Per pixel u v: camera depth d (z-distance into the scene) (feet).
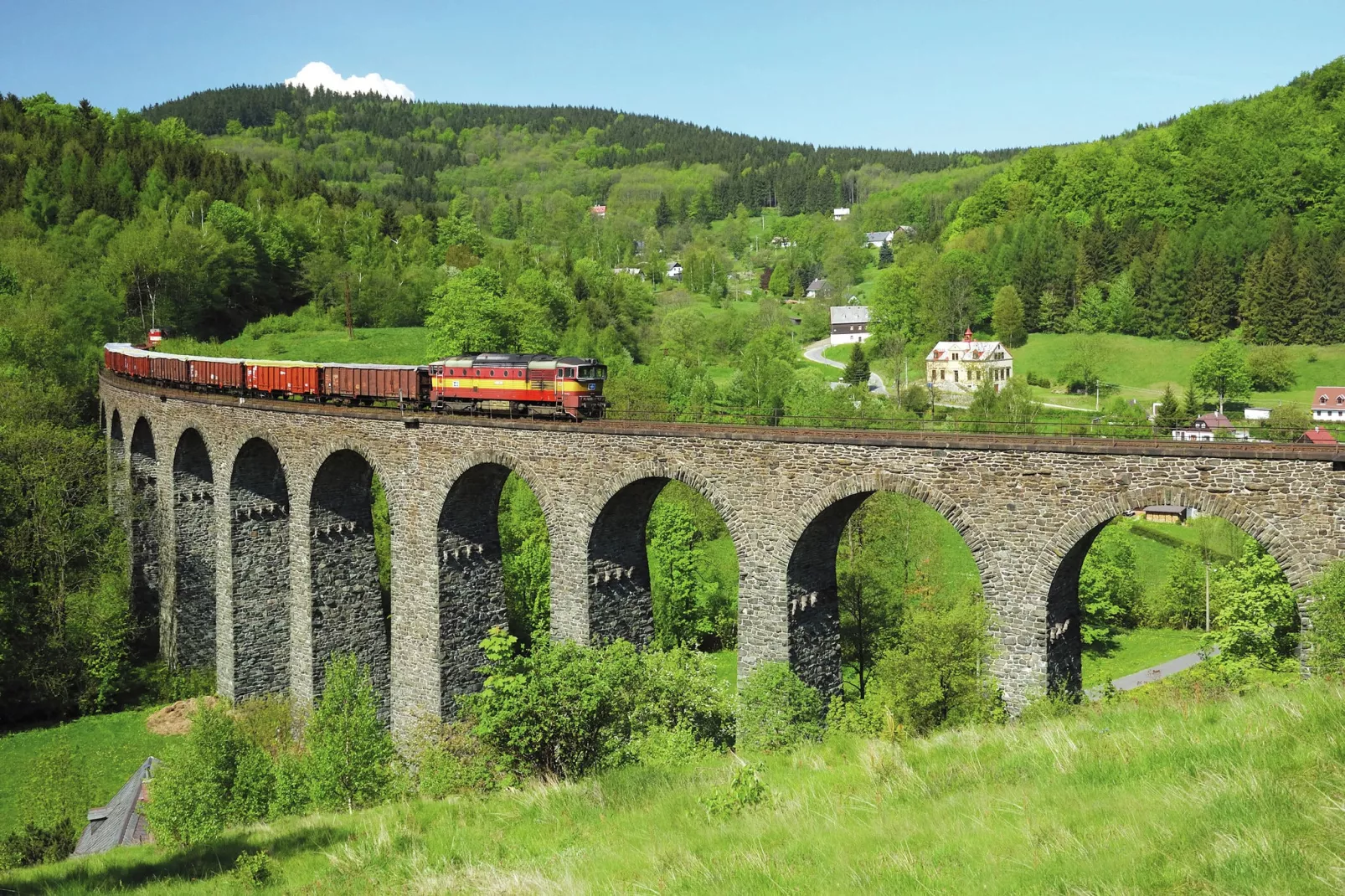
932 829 49.14
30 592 188.24
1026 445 89.25
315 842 77.87
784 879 46.06
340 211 553.64
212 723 104.37
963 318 483.92
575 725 86.94
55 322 338.54
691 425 111.14
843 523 108.58
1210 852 38.09
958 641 118.93
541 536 247.91
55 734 169.48
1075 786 51.78
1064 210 572.51
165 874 77.36
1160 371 400.47
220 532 174.29
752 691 101.71
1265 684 78.02
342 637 159.94
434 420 136.98
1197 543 250.16
